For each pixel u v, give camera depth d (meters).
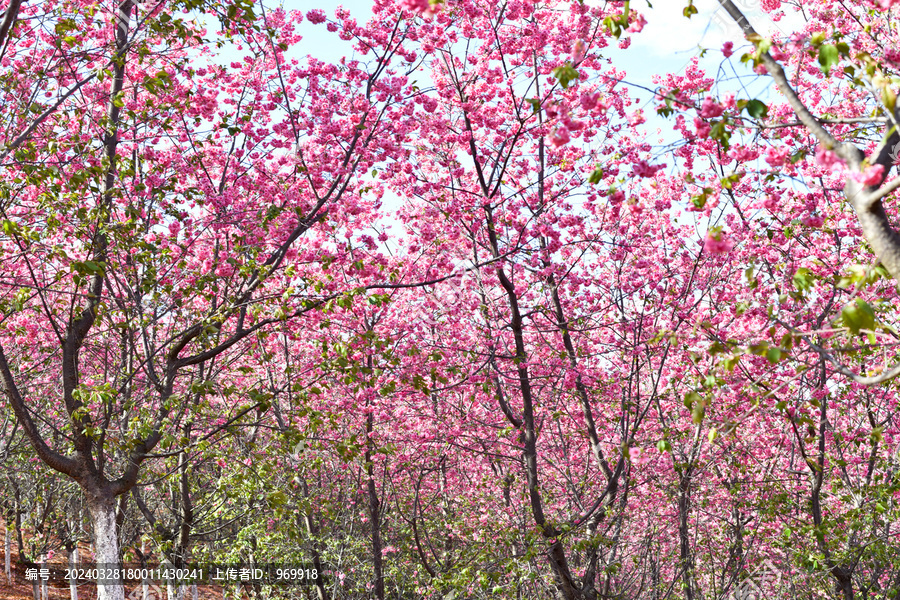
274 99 11.19
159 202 10.84
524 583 12.05
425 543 16.84
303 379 12.80
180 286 10.91
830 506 14.38
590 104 5.34
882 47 8.58
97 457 9.81
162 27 9.37
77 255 10.88
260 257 11.80
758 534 12.90
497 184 11.36
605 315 12.78
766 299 9.73
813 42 4.59
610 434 14.27
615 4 6.24
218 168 12.16
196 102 10.45
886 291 9.58
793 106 4.56
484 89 11.41
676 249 12.73
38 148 9.49
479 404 14.30
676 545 13.55
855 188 4.25
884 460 12.05
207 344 10.06
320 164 10.82
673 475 13.14
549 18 11.70
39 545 21.50
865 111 10.75
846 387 11.68
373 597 16.97
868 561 12.48
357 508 17.98
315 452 13.91
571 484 12.93
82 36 9.82
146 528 16.33
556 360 12.78
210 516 14.06
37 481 17.09
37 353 14.05
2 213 8.62
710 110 4.90
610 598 11.66
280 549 15.10
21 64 9.79
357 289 9.39
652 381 13.10
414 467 14.82
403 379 12.20
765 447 13.37
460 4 10.92
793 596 12.34
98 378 11.38
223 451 11.80
